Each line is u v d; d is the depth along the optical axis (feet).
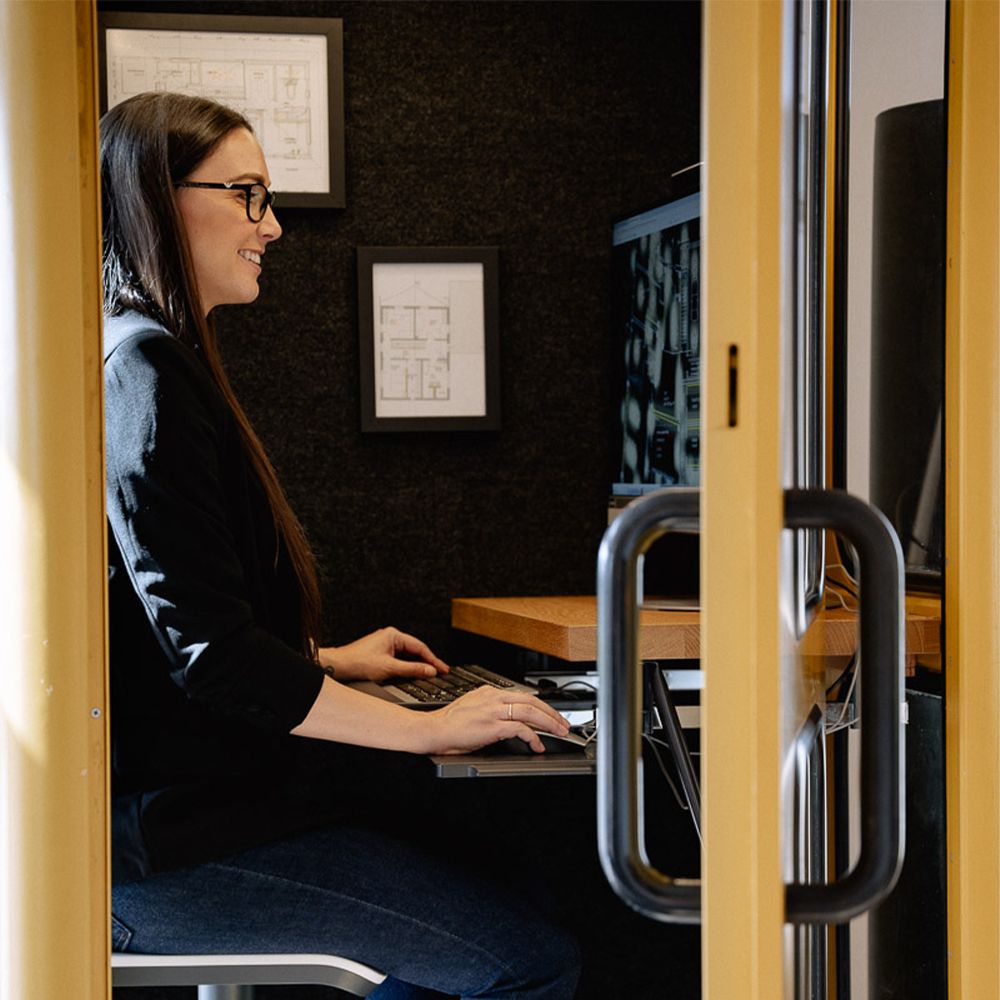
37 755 2.68
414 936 4.37
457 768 4.24
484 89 7.21
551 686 5.78
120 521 4.18
